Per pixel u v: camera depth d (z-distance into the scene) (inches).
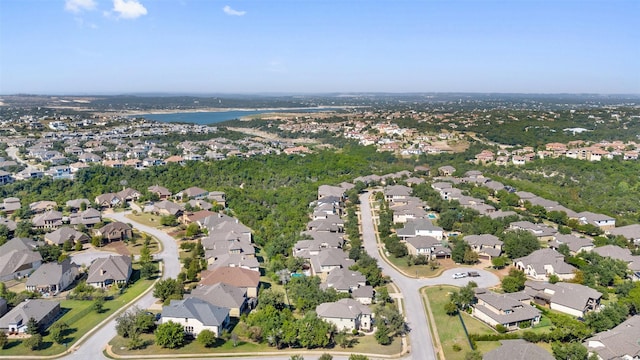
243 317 4128.9
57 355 3597.4
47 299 4662.9
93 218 7209.6
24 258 5428.2
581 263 5324.8
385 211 7632.9
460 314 4352.9
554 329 4025.6
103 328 4037.9
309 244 5895.7
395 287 5049.2
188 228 6678.2
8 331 3929.6
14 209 7608.3
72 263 5393.7
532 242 5723.4
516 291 4736.7
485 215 7062.0
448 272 5447.8
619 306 4156.0
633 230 6461.6
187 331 3892.7
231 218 7175.2
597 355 3410.4
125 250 6181.1
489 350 3686.0
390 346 3823.8
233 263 5324.8
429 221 6604.3
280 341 3762.3
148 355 3609.7
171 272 5423.2
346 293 4576.8
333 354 3676.2
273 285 5093.5
